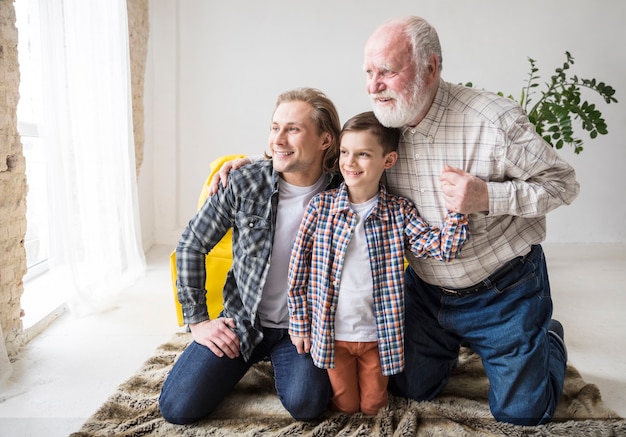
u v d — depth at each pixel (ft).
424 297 5.72
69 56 8.02
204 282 5.65
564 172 4.94
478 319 5.33
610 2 13.71
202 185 14.23
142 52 12.59
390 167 5.21
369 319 5.21
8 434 5.11
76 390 6.03
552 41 13.91
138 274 10.59
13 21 6.84
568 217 14.67
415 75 4.60
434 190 5.07
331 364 5.11
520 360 5.14
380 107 4.72
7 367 6.15
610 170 14.40
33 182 9.52
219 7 13.60
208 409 5.30
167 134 13.85
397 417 5.43
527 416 5.22
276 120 5.15
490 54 14.01
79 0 8.19
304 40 13.80
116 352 7.09
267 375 6.34
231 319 5.52
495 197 4.71
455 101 4.96
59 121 7.70
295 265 5.21
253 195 5.40
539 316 5.24
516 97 14.17
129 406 5.55
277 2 13.65
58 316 8.38
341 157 4.99
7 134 6.79
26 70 8.58
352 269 5.11
